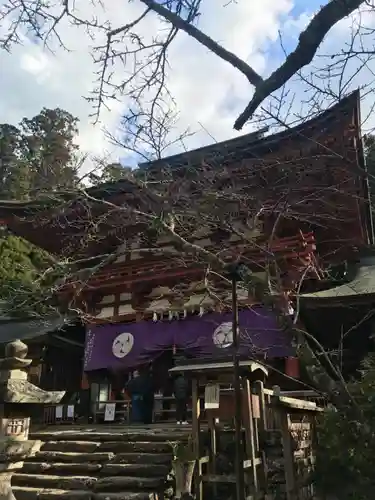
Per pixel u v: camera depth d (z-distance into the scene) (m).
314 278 12.59
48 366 17.45
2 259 22.97
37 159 10.26
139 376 14.41
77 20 4.15
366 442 4.26
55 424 14.12
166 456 8.19
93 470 8.40
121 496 7.29
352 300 11.27
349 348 12.71
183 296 15.24
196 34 3.19
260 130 4.83
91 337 16.39
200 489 7.38
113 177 6.79
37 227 16.12
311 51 2.72
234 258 6.62
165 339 14.91
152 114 5.67
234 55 3.10
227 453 7.92
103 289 16.59
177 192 6.73
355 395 5.34
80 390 16.89
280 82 2.84
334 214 10.33
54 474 8.59
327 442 6.16
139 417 13.76
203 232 13.39
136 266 16.08
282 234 14.12
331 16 2.62
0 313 9.47
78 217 12.30
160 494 7.53
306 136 4.59
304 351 4.43
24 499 7.77
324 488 6.70
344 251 15.14
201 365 7.91
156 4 3.32
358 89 4.04
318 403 8.48
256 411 7.65
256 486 7.05
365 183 4.88
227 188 7.14
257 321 12.94
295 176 6.51
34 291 8.59
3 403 5.94
